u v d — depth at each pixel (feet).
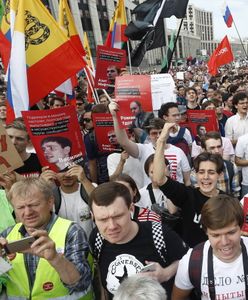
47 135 11.03
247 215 9.41
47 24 14.80
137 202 11.14
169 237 7.87
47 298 7.96
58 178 10.89
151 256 7.77
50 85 14.87
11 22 15.84
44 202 8.15
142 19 26.81
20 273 8.04
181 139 17.47
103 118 15.46
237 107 19.92
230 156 17.16
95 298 9.69
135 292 5.51
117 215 7.20
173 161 14.46
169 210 11.12
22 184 8.18
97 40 165.99
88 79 21.88
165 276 7.61
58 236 8.14
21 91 14.37
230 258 7.19
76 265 7.87
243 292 7.27
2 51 16.30
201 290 7.50
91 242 8.22
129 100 17.66
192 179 14.52
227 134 20.53
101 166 16.96
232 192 13.85
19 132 12.39
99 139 15.70
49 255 7.00
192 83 60.29
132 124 16.40
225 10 52.13
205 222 7.11
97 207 7.27
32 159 13.02
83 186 10.93
